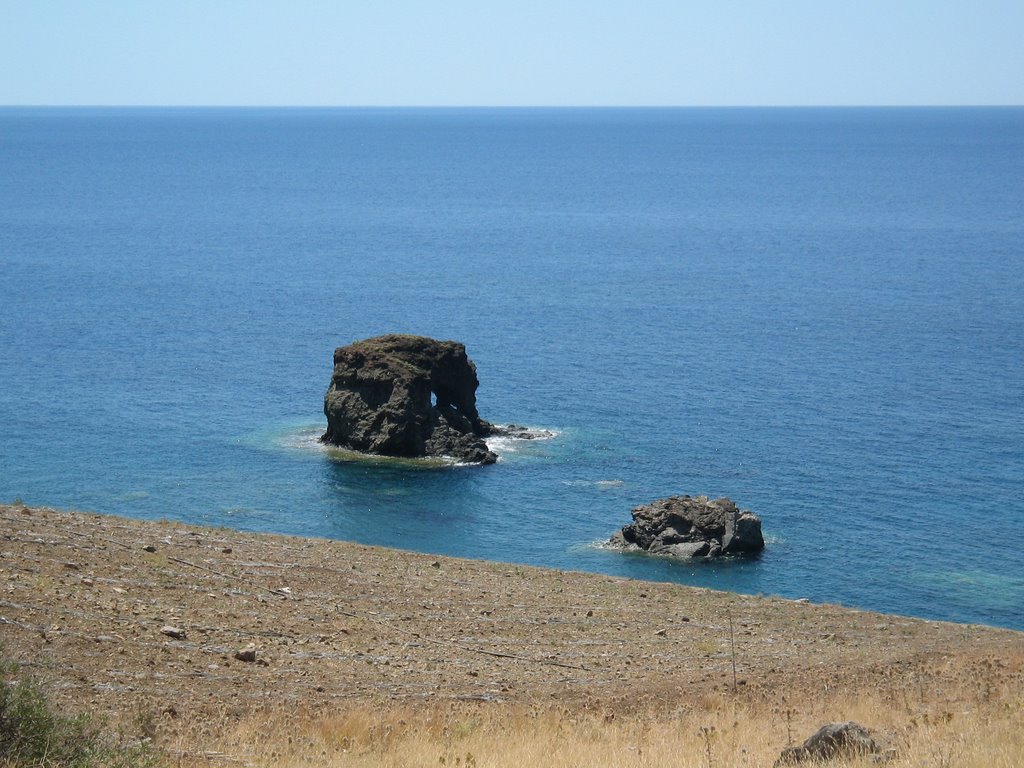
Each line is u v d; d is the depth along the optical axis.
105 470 66.31
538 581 38.75
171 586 30.83
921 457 70.12
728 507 55.94
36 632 25.11
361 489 64.12
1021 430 75.69
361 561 37.84
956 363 95.38
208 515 59.09
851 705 24.48
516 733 21.27
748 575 52.28
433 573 37.81
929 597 49.91
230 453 70.38
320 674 26.05
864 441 73.56
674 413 80.62
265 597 31.55
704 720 23.22
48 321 110.19
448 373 73.69
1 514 35.50
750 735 21.48
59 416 77.31
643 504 62.00
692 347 102.62
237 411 80.19
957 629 36.91
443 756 19.16
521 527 58.78
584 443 73.69
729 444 73.19
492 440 74.00
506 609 34.06
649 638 32.59
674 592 39.22
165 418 77.81
